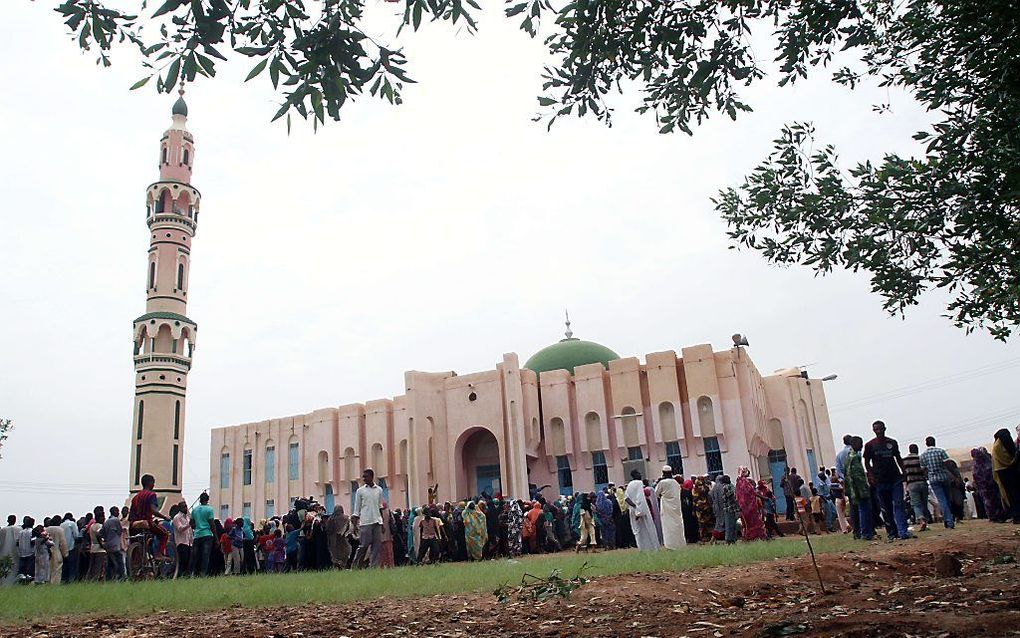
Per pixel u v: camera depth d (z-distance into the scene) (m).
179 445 41.12
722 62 6.44
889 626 5.13
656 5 6.05
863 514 15.17
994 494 18.42
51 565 17.52
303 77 5.64
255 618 8.23
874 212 5.79
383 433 40.34
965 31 5.21
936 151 5.49
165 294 42.84
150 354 41.34
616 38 6.32
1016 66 5.07
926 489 16.42
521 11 6.48
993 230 5.32
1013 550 10.12
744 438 33.81
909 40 5.87
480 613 7.77
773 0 6.16
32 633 7.70
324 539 18.14
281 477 42.50
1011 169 5.11
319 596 9.84
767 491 23.36
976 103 5.39
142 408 40.91
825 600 6.80
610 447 36.12
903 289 5.96
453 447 37.72
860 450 15.62
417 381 38.38
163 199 45.06
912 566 9.29
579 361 42.44
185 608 9.34
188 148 46.50
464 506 22.69
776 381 38.44
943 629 4.91
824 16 5.93
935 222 5.58
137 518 16.38
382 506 18.47
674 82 6.95
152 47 5.54
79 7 5.59
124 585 12.98
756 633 5.43
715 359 35.53
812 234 6.21
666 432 35.41
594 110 6.98
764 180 6.44
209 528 17.48
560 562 13.87
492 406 37.38
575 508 22.09
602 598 7.96
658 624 6.36
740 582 8.62
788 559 11.38
